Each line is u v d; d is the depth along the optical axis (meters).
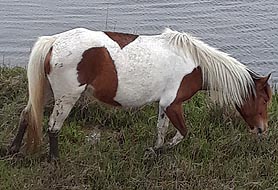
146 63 5.37
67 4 11.95
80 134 6.12
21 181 5.14
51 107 6.32
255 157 5.95
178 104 5.65
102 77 5.29
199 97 7.07
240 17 11.57
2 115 6.17
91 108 6.45
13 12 11.24
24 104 6.30
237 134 6.21
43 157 5.63
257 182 5.43
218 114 6.53
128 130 6.21
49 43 5.25
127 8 11.87
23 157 5.57
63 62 5.16
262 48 10.16
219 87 5.71
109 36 5.35
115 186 5.22
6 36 10.02
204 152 5.91
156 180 5.35
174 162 5.58
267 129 6.23
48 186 5.07
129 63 5.31
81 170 5.34
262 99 5.89
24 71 7.40
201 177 5.43
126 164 5.56
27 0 12.03
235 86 5.71
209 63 5.62
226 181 5.48
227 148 6.01
